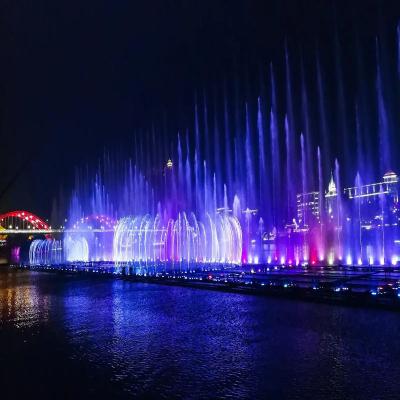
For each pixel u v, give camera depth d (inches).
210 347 507.8
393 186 2420.0
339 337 527.2
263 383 379.6
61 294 1165.7
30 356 496.7
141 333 600.1
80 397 361.1
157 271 1641.2
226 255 2025.1
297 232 2158.0
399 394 348.2
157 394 362.0
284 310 731.4
